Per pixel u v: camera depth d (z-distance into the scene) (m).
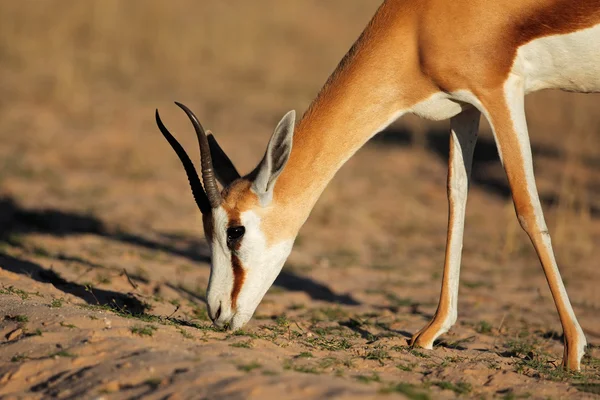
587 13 14.77
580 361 14.77
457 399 12.12
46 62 51.97
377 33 15.93
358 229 30.80
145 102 47.09
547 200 34.38
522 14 14.94
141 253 24.41
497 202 35.31
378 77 15.86
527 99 55.47
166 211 30.73
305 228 30.59
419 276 25.06
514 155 14.99
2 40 54.28
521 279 25.39
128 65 53.88
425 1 15.55
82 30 58.66
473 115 16.33
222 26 64.06
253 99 50.38
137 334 13.84
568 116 51.53
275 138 15.00
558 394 12.80
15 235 24.44
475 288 23.88
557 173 38.75
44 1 61.19
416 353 15.13
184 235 27.67
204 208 15.43
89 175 34.66
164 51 56.75
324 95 16.11
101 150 38.31
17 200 29.80
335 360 13.63
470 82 15.20
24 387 12.20
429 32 15.38
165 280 21.36
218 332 14.79
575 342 14.47
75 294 17.81
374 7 81.50
